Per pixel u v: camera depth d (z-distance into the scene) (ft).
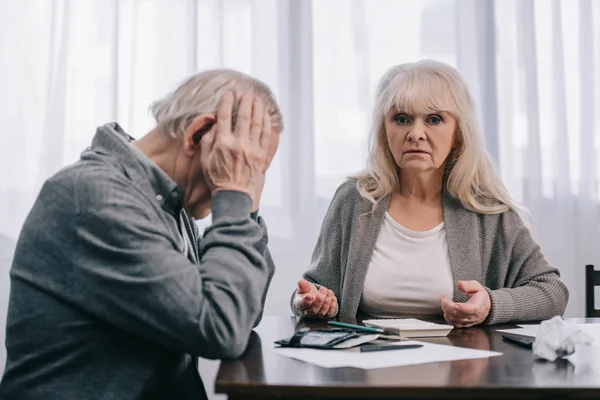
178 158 3.73
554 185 9.70
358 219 6.02
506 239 5.82
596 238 9.68
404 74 5.74
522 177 9.64
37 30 9.15
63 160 9.06
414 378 2.88
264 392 2.77
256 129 3.70
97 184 3.35
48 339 3.34
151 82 9.23
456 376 2.93
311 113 9.39
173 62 9.25
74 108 9.11
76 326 3.32
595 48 9.84
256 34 9.39
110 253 3.25
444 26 9.59
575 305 9.65
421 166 5.63
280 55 9.42
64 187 3.38
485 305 4.82
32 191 9.04
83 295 3.28
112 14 9.17
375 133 6.06
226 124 3.66
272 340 4.10
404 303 5.75
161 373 3.47
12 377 3.39
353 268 5.89
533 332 4.47
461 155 5.82
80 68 9.14
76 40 9.15
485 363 3.24
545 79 9.77
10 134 9.03
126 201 3.36
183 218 4.32
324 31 9.49
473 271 5.71
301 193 9.36
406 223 5.97
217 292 3.31
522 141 9.64
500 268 5.80
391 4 9.53
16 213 9.00
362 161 9.40
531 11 9.64
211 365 8.79
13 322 3.40
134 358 3.38
